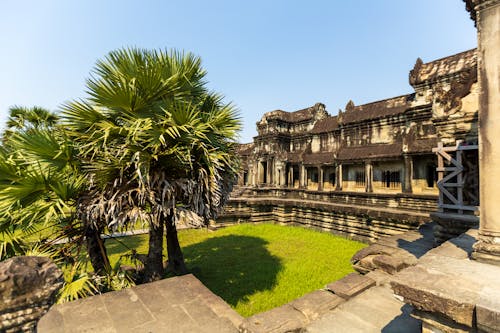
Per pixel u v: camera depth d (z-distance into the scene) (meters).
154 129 5.64
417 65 15.38
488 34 3.41
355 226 14.58
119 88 5.64
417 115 14.90
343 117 19.50
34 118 9.44
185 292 3.91
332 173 20.67
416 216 11.70
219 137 7.04
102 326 3.01
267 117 23.95
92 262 6.73
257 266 9.80
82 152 5.79
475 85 7.08
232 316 3.61
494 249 3.09
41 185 5.35
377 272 5.90
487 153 3.35
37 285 2.69
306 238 14.38
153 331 2.99
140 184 5.31
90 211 5.55
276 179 22.14
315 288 7.81
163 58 6.50
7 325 2.49
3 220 5.19
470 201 7.41
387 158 15.41
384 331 3.61
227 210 18.06
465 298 2.09
